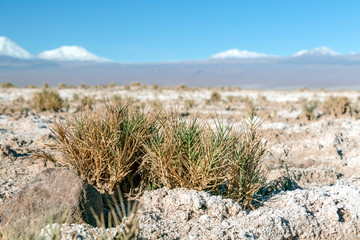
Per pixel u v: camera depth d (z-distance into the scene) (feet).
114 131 15.20
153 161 14.96
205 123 15.66
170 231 12.10
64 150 16.10
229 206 13.55
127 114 16.35
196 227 12.32
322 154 26.53
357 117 50.37
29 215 12.19
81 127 15.57
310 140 30.01
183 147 14.74
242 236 11.55
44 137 28.04
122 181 15.70
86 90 135.74
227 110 59.21
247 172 14.89
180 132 14.89
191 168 14.23
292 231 12.59
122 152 15.03
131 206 14.25
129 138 15.42
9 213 12.23
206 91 162.61
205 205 13.47
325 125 40.27
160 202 13.99
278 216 12.76
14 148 23.99
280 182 18.63
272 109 64.75
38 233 11.21
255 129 15.44
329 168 22.99
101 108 16.97
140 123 16.02
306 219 13.16
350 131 35.35
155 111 17.11
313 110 50.47
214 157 14.19
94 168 15.28
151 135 15.70
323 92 171.94
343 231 13.12
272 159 24.48
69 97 100.01
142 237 11.41
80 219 12.32
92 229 11.61
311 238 12.66
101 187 15.16
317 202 14.43
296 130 34.83
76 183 12.86
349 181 19.90
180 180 14.56
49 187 12.86
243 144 15.10
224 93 145.59
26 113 49.57
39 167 18.63
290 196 14.87
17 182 17.24
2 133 31.40
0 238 11.16
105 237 10.55
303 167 23.67
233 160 14.66
